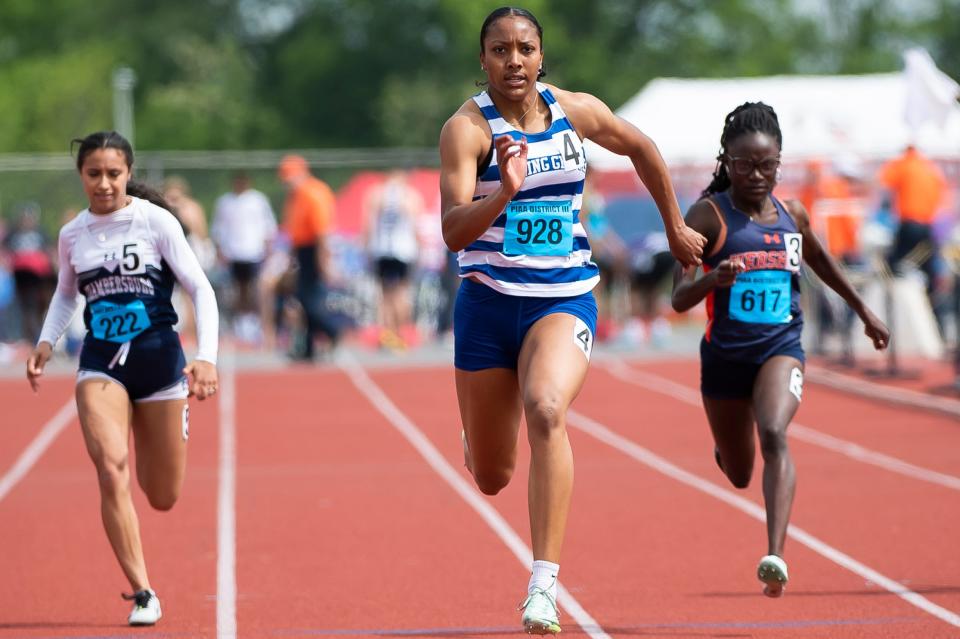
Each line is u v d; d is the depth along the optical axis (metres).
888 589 20.17
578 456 34.00
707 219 19.48
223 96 147.38
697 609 19.22
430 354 55.75
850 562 22.11
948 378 45.56
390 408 42.62
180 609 19.75
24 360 58.19
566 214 15.40
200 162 66.31
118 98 93.19
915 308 51.75
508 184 13.79
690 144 63.00
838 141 61.44
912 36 157.25
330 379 49.09
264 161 66.94
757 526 25.28
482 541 24.47
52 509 28.47
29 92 138.75
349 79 149.62
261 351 58.38
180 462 19.05
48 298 60.66
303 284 52.44
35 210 61.94
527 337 15.27
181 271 18.69
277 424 39.88
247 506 28.30
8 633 18.52
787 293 19.55
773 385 18.91
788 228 19.53
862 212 49.59
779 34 152.62
